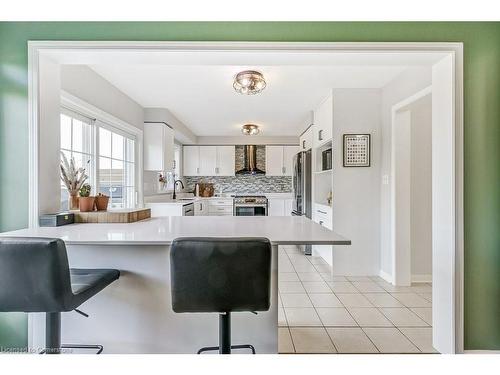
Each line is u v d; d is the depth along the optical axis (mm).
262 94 3738
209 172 6738
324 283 3359
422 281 3424
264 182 7035
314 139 4469
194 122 5355
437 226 2004
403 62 1997
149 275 1748
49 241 1216
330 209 3713
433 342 2061
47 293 1229
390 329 2314
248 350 1747
